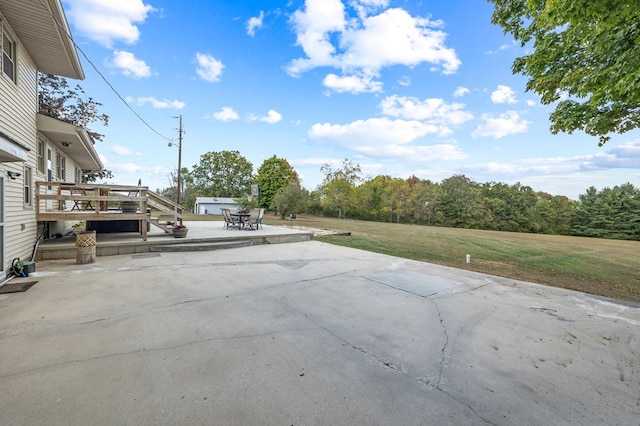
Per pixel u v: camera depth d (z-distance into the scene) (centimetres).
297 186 2789
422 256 891
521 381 226
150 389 199
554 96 580
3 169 466
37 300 378
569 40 518
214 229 1163
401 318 357
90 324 308
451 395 205
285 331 307
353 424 172
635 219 3136
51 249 636
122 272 538
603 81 440
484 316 372
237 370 228
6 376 209
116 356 243
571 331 329
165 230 865
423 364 248
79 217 685
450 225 3672
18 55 567
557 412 190
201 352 255
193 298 406
